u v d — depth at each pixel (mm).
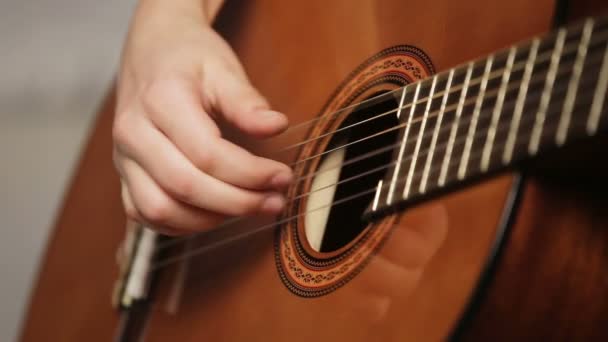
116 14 2270
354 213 918
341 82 959
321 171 941
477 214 784
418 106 835
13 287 2207
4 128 2301
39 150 2266
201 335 997
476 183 789
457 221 794
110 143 1310
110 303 1153
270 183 908
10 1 2330
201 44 987
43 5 2320
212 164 905
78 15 2299
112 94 1380
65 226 1334
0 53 2326
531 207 769
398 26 915
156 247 1084
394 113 898
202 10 1078
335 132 935
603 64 722
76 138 2236
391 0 927
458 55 854
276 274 941
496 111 773
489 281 774
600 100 719
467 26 853
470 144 785
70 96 2262
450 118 804
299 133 973
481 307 778
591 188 771
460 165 787
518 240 770
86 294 1213
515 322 780
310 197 941
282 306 924
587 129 721
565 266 774
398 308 820
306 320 896
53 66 2289
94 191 1304
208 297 1004
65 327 1229
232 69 969
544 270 773
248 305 957
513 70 771
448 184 796
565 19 780
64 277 1281
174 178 915
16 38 2324
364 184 920
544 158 754
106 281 1177
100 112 1396
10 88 2312
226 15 1103
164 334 1045
